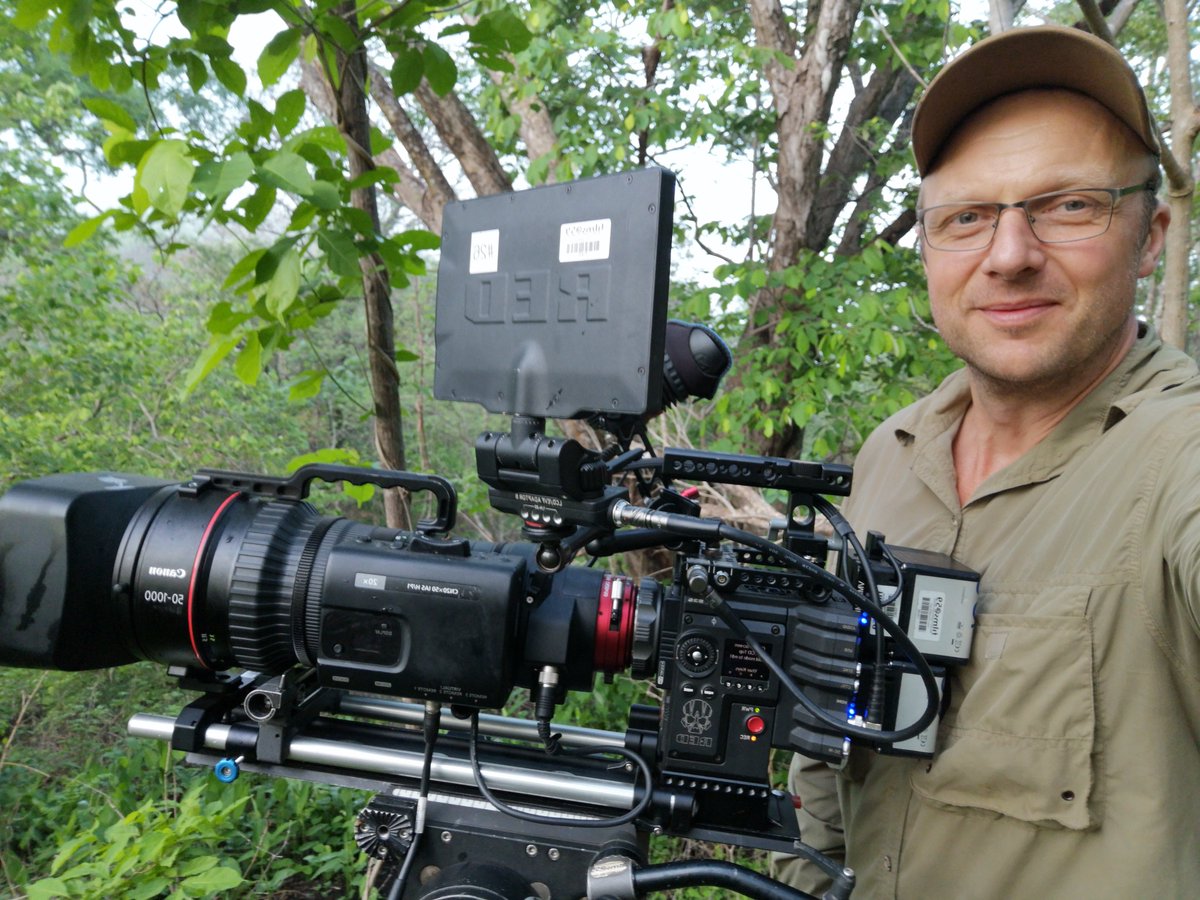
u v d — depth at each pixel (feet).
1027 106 3.70
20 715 11.57
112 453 20.75
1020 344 3.79
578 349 3.70
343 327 29.63
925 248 4.14
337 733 4.74
